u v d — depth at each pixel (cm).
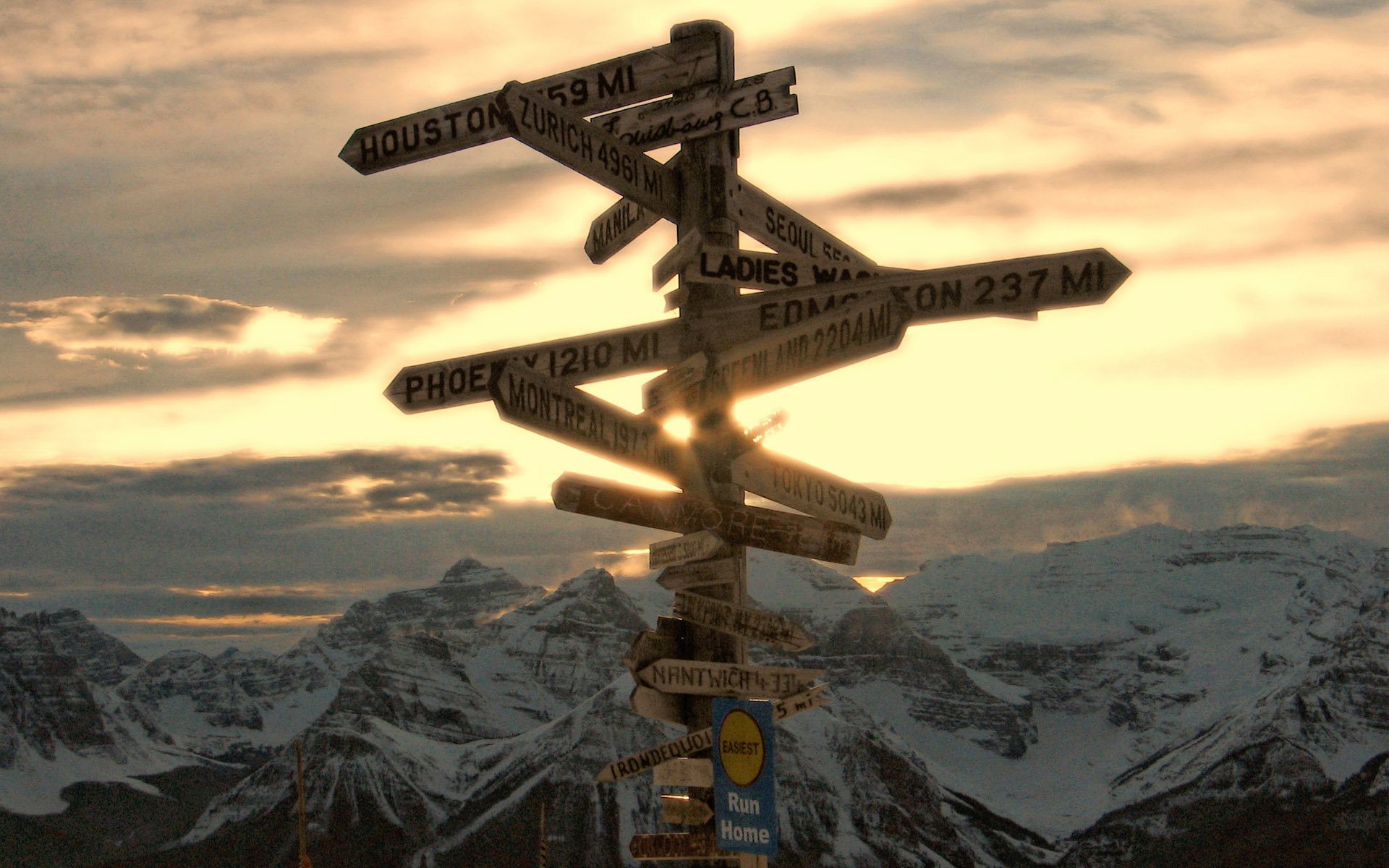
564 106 1280
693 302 1284
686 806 1185
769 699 1144
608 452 1177
